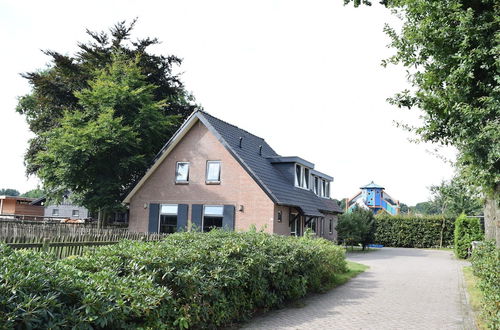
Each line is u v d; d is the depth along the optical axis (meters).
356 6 9.40
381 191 60.03
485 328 7.12
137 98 24.33
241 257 7.87
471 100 6.75
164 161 23.75
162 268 6.11
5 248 4.63
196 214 22.41
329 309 8.84
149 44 29.50
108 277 5.07
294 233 23.67
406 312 8.74
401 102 7.56
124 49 28.39
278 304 8.77
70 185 24.33
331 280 12.59
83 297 4.34
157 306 5.36
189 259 6.70
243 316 7.47
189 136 23.28
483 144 6.46
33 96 29.86
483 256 10.97
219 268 6.90
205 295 6.46
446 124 7.27
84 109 25.45
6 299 3.58
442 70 6.97
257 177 20.98
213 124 22.80
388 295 10.82
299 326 7.24
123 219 34.28
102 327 4.50
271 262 8.59
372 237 31.53
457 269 17.50
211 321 6.56
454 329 7.36
